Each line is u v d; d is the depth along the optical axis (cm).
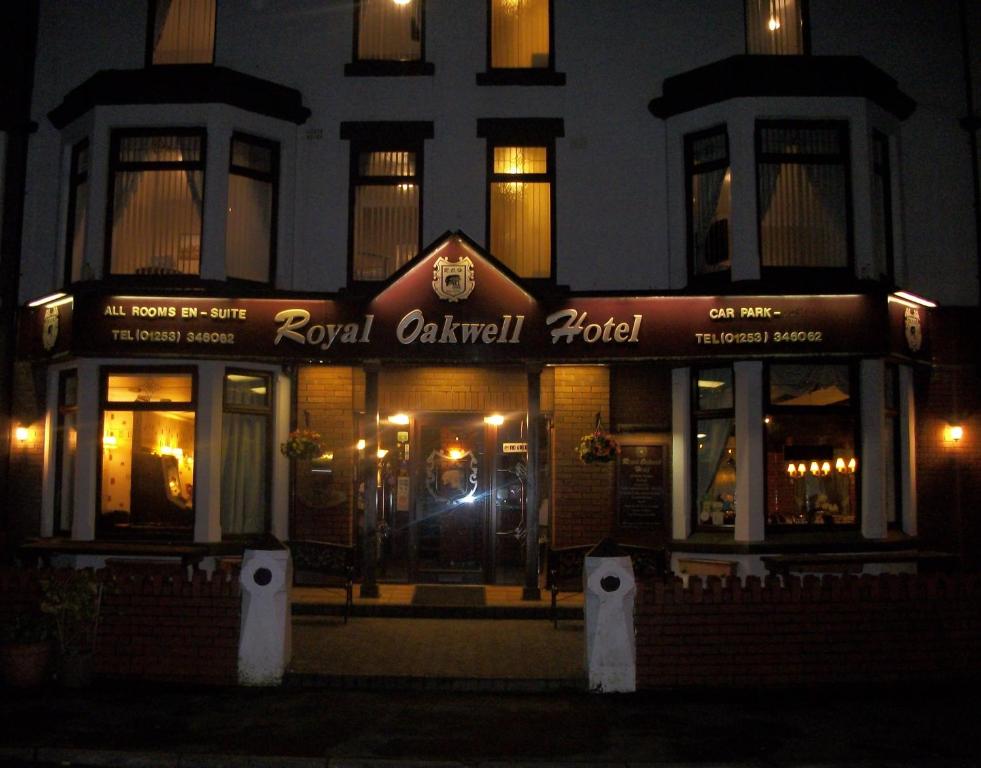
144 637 856
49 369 1320
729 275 1239
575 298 1225
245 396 1286
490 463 1358
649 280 1310
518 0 1388
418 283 1232
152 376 1250
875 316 1188
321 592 1247
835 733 715
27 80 1379
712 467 1260
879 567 1198
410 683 848
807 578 862
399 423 1373
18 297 1351
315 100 1352
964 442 1303
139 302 1217
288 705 786
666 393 1308
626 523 1300
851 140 1248
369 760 645
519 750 672
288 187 1323
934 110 1355
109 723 724
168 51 1366
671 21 1348
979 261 1333
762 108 1236
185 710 766
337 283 1324
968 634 868
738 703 801
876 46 1353
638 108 1338
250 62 1353
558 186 1333
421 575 1343
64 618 835
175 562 1181
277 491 1292
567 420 1317
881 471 1211
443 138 1342
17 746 659
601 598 845
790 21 1352
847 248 1242
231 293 1226
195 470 1219
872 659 855
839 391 1235
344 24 1364
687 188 1300
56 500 1305
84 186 1327
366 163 1357
